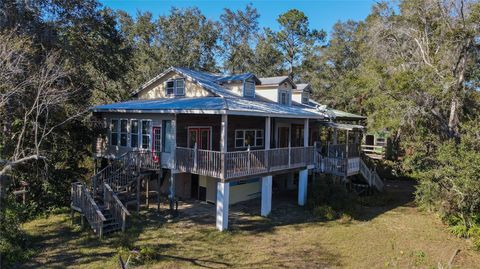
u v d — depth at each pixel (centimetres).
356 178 2445
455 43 2041
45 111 1683
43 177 1750
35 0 1953
